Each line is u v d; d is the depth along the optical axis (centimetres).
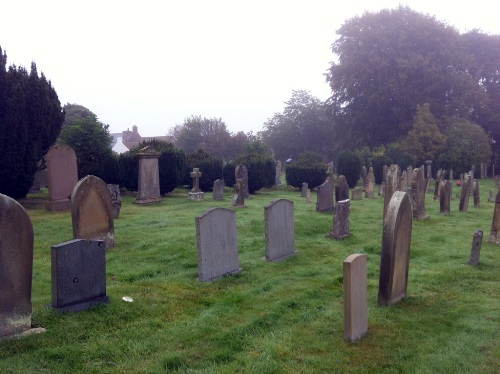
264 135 7050
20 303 609
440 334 660
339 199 1745
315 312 737
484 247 1245
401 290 799
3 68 1817
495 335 659
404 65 4372
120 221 1507
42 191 2483
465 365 566
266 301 783
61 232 1312
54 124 2130
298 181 2861
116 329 643
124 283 859
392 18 4709
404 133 4478
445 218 1780
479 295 848
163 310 723
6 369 514
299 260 1086
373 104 4572
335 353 589
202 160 2789
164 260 1036
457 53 4553
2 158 1845
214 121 6594
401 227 773
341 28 4922
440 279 938
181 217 1584
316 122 6719
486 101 4672
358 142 4775
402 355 589
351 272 615
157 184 2103
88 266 701
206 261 889
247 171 2494
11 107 1822
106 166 2498
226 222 941
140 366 543
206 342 616
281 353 585
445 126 4259
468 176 1998
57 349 562
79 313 670
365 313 652
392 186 1683
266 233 1055
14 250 601
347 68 4709
